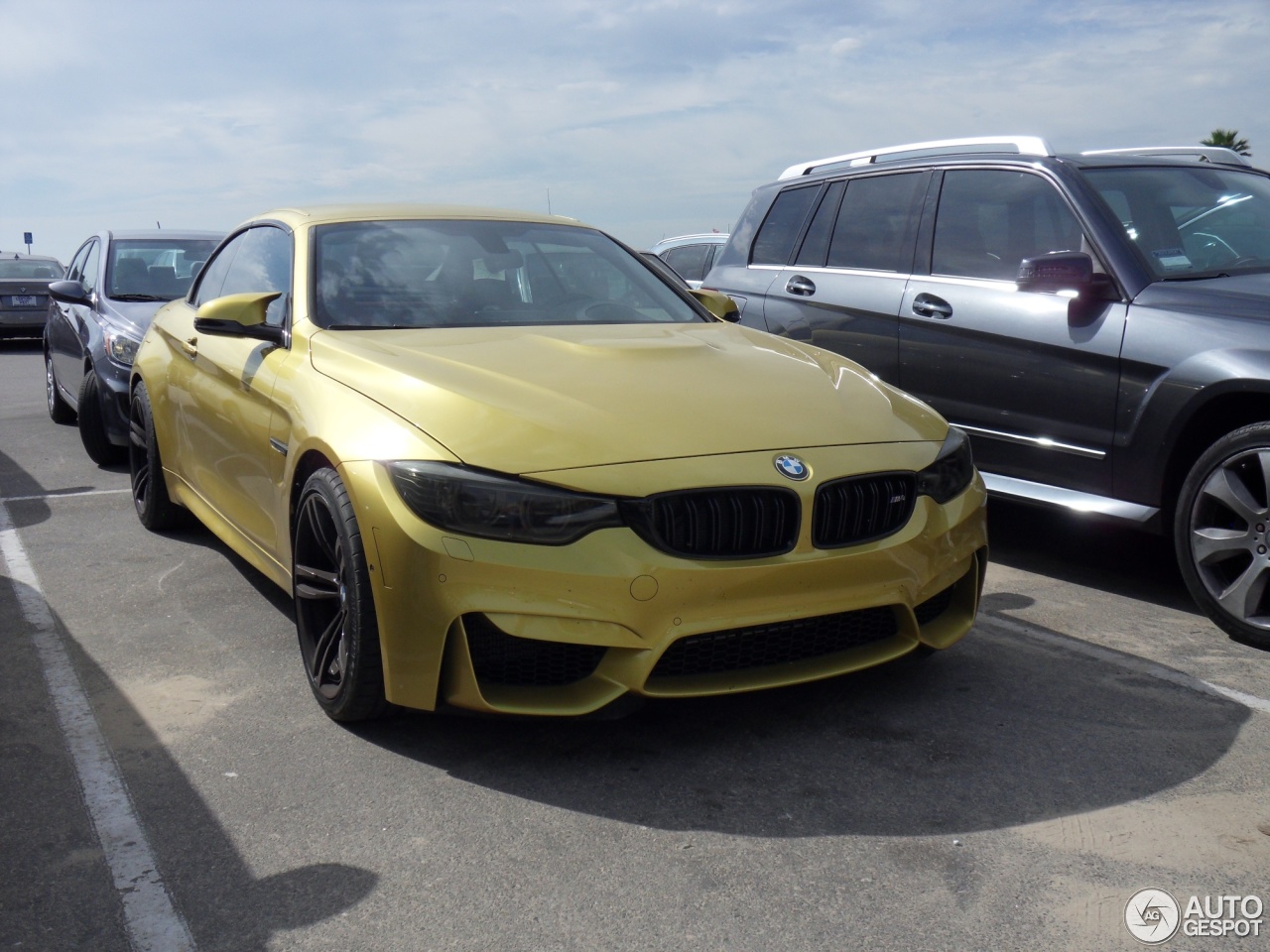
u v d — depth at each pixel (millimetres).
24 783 2920
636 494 2799
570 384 3182
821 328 5555
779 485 2898
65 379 8836
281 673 3672
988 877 2426
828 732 3164
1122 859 2488
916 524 3129
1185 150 5363
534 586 2754
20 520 5953
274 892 2410
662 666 2877
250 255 4711
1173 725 3186
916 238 5234
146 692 3529
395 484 2883
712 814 2719
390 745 3123
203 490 4598
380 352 3432
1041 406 4523
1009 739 3105
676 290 4559
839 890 2387
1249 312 3959
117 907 2352
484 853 2559
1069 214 4621
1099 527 5586
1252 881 2398
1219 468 3844
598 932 2252
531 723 3248
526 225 4578
